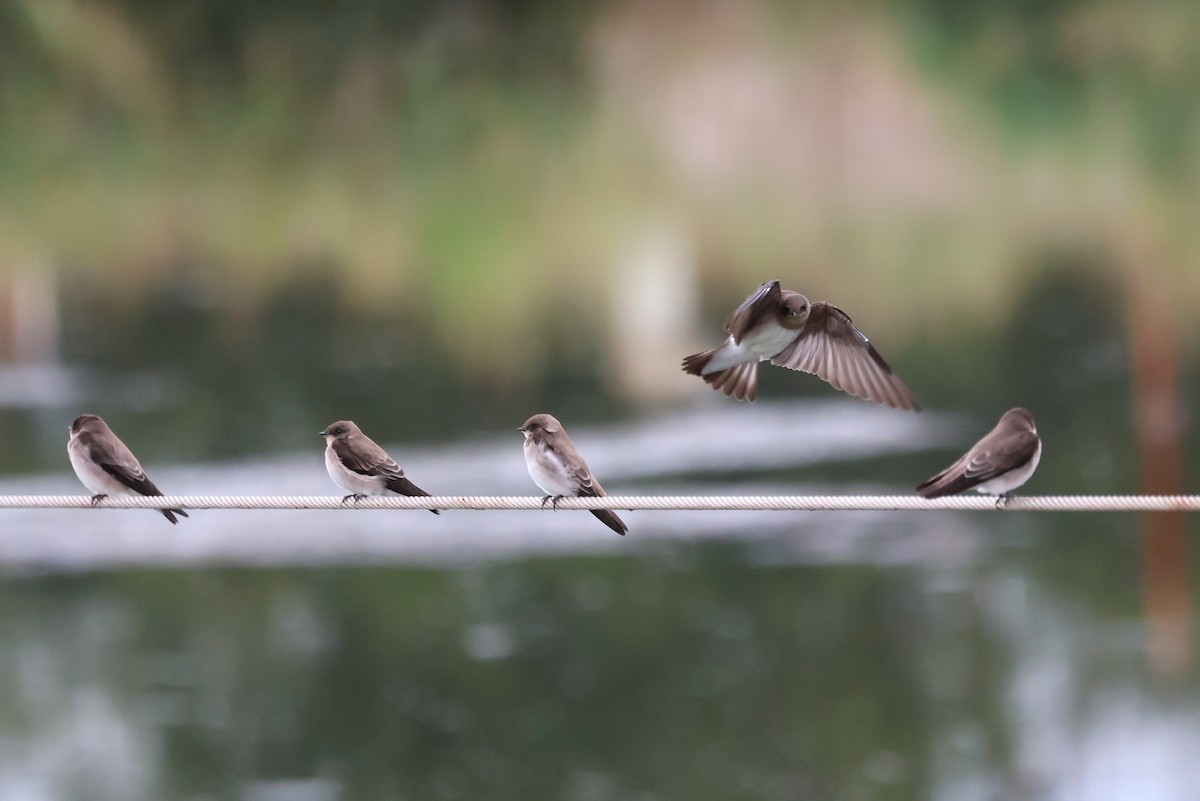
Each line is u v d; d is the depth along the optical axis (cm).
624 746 1788
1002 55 4916
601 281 4200
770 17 4972
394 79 4844
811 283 4212
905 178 4756
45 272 4131
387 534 2359
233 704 1836
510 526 2406
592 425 2969
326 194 4669
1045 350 3459
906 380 3266
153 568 2225
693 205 4628
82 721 1800
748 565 2252
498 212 4603
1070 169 4741
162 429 2886
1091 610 2077
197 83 4772
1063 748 1722
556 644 1989
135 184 4594
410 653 1948
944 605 2098
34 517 2408
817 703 1855
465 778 1748
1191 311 3762
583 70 4906
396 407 3091
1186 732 1748
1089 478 2645
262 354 3459
